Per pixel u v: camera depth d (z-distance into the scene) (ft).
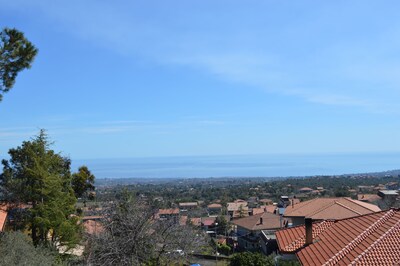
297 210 125.39
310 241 57.62
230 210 287.07
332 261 45.65
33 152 80.94
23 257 47.55
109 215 65.16
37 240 77.66
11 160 82.94
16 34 47.65
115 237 63.36
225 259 123.65
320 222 65.72
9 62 47.37
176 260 67.46
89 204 88.22
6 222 79.20
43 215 74.95
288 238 63.72
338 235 54.90
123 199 67.56
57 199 78.48
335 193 313.32
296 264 55.52
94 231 67.97
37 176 77.87
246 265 79.66
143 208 66.23
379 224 50.83
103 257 61.00
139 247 62.28
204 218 242.37
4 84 47.67
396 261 41.57
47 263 49.90
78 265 63.62
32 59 48.67
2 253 48.60
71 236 76.89
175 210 74.59
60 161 87.15
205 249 126.31
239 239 176.96
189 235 70.08
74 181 116.78
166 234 65.46
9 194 78.48
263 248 134.51
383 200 170.50
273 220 171.01
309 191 398.83
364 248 44.93
